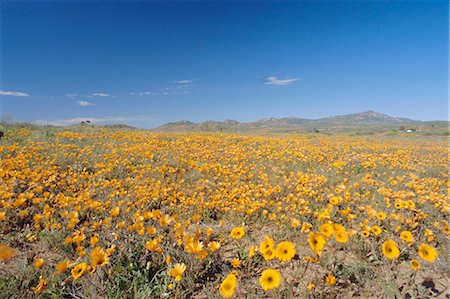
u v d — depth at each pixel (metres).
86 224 3.87
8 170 5.77
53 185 5.27
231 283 2.16
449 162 11.10
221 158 9.66
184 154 9.63
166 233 3.73
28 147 8.61
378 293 2.77
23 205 4.13
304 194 5.67
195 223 4.50
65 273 2.90
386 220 4.37
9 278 2.82
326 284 2.84
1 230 3.74
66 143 10.45
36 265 2.73
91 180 6.13
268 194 5.36
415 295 2.63
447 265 3.20
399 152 13.37
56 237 3.51
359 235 3.85
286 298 2.63
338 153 12.67
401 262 3.37
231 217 4.62
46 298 2.63
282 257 2.38
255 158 10.15
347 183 7.21
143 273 2.92
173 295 2.66
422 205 5.24
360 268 3.08
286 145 14.88
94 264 2.41
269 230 4.33
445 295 2.74
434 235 3.94
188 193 5.82
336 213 4.85
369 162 9.51
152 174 7.06
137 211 4.26
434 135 38.59
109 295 2.52
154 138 13.88
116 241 3.32
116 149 9.43
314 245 2.56
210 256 3.25
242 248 3.42
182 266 2.61
